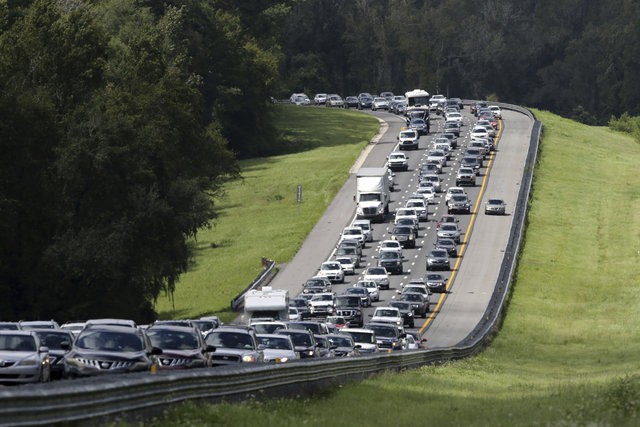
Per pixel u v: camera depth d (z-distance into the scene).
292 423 72.56
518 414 79.56
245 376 80.56
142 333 80.69
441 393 108.31
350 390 101.56
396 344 161.50
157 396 65.56
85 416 56.22
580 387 101.75
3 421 48.09
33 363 78.44
